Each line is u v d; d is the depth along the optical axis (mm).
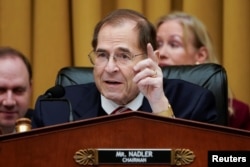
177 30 6449
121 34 4125
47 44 7297
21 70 4957
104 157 2648
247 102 7191
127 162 2656
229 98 6371
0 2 7316
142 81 3885
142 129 2662
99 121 2662
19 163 2646
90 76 5168
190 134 2670
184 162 2662
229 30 7152
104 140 2656
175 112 4543
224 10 7180
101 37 4148
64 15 7305
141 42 4148
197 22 6523
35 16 7336
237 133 2678
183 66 5160
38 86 7301
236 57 7148
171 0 7410
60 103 4094
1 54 4988
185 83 4734
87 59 7172
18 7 7312
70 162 2656
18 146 2648
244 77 7168
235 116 6398
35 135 2656
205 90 4660
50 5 7297
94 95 4539
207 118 4504
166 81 4773
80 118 4375
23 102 4969
